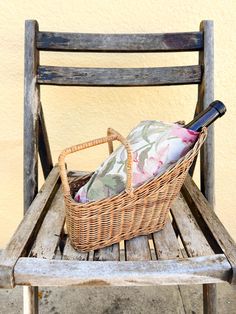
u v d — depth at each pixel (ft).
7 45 3.16
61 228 2.28
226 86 3.35
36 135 2.68
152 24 3.13
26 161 2.65
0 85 3.30
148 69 2.74
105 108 3.42
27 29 2.65
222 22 3.15
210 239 2.22
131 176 1.90
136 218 2.13
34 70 2.68
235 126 3.52
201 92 2.76
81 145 1.97
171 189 2.14
